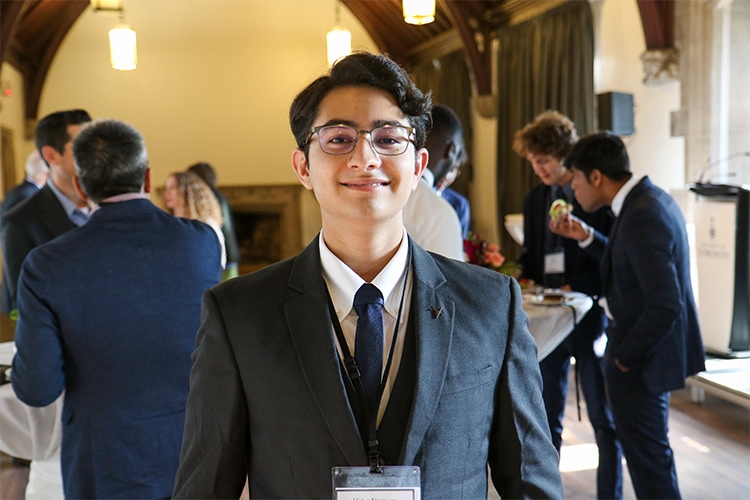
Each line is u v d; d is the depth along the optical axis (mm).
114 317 1775
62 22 10148
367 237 1097
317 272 1122
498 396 1151
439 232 2188
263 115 11289
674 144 5664
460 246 2230
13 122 9828
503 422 1149
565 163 2773
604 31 6629
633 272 2549
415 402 1050
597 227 3354
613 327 2668
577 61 6828
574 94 6898
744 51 5207
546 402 3158
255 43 11211
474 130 9219
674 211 2588
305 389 1062
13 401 2129
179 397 1854
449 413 1076
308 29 11266
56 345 1743
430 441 1061
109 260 1779
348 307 1116
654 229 2477
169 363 1835
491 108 8484
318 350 1070
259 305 1113
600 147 2668
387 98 1065
